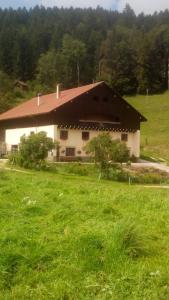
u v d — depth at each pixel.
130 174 35.28
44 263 8.02
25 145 37.09
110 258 8.14
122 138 58.03
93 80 150.38
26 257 7.99
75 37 173.12
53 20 196.88
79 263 7.98
